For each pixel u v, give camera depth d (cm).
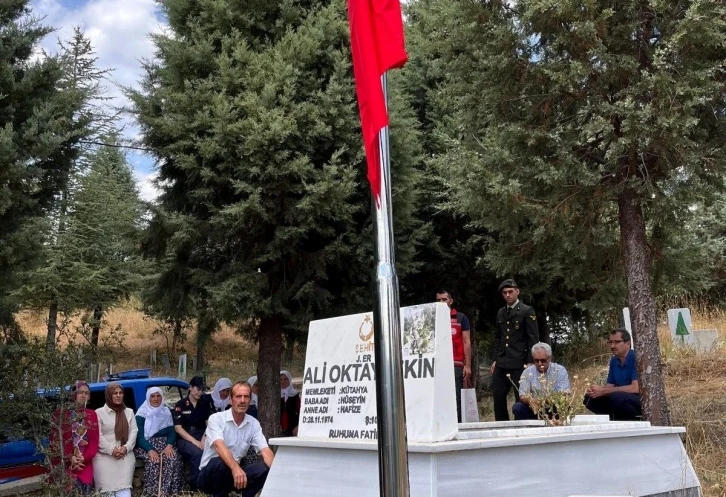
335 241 1023
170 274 1119
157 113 1073
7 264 824
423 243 1341
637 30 745
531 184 793
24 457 912
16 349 827
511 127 775
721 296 1591
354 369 492
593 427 509
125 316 3027
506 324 863
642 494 479
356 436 473
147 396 884
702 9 665
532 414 736
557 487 432
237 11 1055
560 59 766
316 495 453
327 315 1081
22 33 859
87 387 803
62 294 1973
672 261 892
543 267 1120
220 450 661
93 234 2100
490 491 399
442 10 891
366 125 338
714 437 743
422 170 1313
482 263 1351
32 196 865
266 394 1064
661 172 756
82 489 778
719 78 751
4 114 817
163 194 1107
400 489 302
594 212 824
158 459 852
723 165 747
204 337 1188
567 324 1695
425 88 1351
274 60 1023
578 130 761
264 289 1048
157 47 1084
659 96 689
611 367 823
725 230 1492
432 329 438
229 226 1005
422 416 423
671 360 1101
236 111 974
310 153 1020
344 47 1070
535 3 711
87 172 2136
